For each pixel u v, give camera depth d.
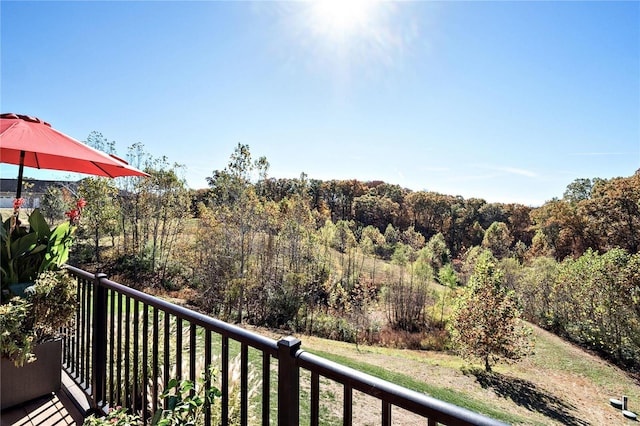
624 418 9.55
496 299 12.15
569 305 15.91
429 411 0.69
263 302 16.66
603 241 24.08
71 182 19.12
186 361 2.58
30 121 2.37
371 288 21.14
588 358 13.67
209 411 1.32
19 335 1.98
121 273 19.69
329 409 5.30
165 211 21.77
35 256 2.37
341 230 25.78
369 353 12.91
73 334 2.52
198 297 17.08
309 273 18.66
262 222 18.39
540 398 10.37
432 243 33.00
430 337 17.05
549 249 28.09
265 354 1.08
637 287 13.15
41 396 2.19
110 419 1.66
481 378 11.44
